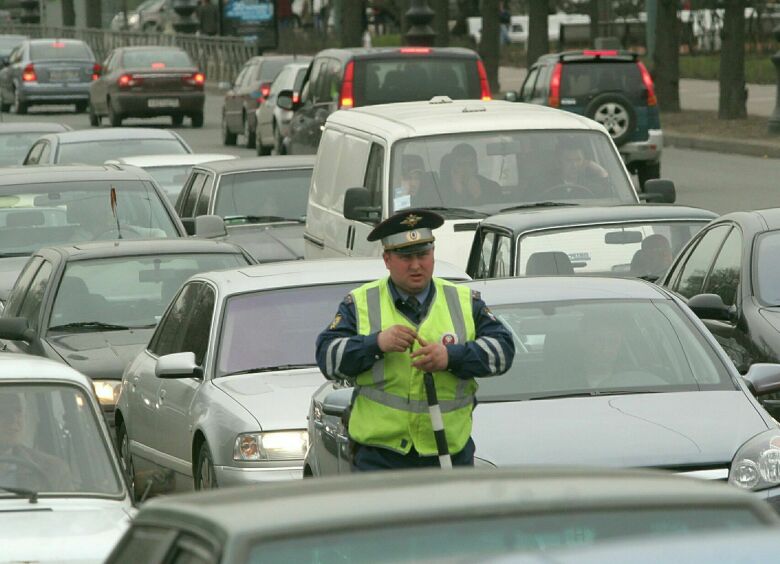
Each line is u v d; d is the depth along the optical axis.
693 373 24.89
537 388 24.52
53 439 21.91
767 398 30.61
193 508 10.84
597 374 24.86
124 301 37.91
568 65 79.75
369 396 20.59
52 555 19.17
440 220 20.39
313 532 9.88
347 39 150.00
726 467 22.42
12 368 22.69
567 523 10.02
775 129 99.12
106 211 45.66
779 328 30.48
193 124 136.75
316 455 25.53
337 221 46.06
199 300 32.66
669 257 36.53
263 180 57.44
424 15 105.44
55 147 68.50
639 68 79.12
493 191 43.16
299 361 30.48
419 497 10.33
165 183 65.06
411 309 20.42
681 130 105.75
